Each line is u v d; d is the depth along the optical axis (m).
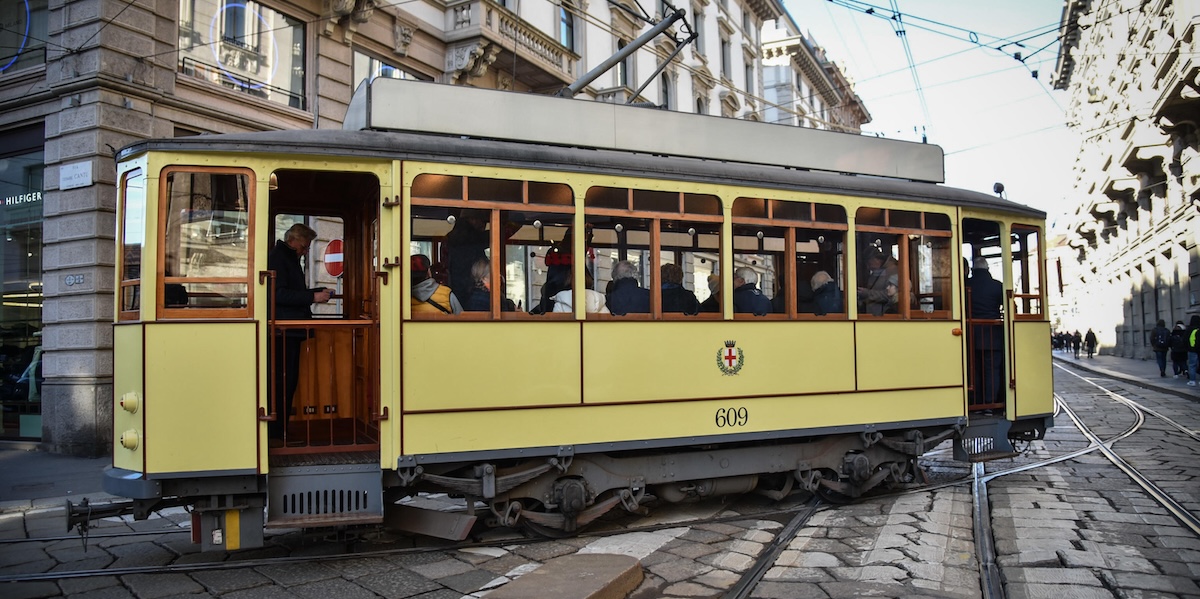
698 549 5.84
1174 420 13.21
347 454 5.67
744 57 33.00
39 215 11.38
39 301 11.34
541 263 6.05
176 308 5.26
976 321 8.26
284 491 5.36
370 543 6.02
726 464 6.78
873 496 7.68
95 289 10.52
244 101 12.32
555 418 5.98
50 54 10.97
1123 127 31.05
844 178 7.52
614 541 6.09
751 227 6.90
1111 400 16.98
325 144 5.52
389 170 5.65
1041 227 8.79
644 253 6.43
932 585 4.88
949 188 8.30
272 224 6.83
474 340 5.76
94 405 10.45
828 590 4.82
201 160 5.36
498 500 5.92
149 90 10.98
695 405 6.50
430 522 5.80
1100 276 45.19
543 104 6.46
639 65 23.81
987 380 8.36
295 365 5.98
